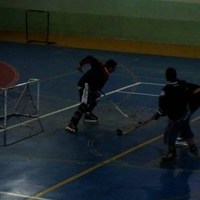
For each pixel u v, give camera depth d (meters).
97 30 26.50
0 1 27.62
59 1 26.83
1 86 17.12
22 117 13.80
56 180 10.03
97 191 9.61
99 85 12.97
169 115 11.09
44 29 27.17
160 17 25.55
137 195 9.51
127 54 23.52
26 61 21.12
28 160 10.98
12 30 27.70
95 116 13.62
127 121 13.84
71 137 12.48
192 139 11.43
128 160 11.23
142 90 17.28
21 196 9.24
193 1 25.03
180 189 9.84
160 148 12.00
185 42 25.45
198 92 11.13
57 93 16.36
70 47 24.61
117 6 26.06
